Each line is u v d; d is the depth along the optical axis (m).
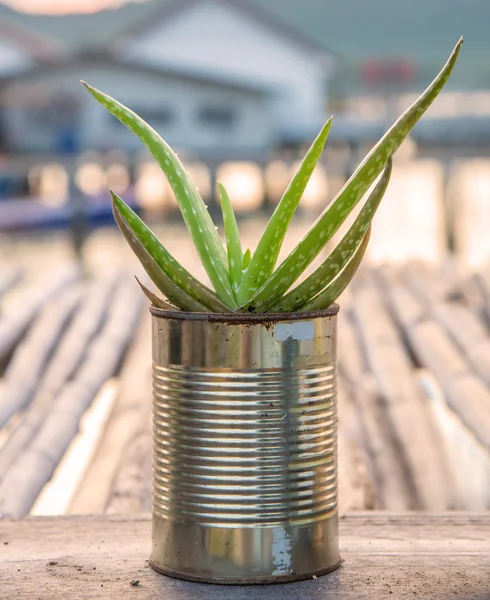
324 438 0.69
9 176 7.92
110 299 2.09
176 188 0.71
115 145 11.41
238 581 0.68
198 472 0.68
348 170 5.80
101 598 0.67
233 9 13.66
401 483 1.03
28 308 1.92
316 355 0.68
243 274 0.71
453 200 5.51
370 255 4.70
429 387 1.59
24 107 11.23
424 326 1.72
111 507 0.92
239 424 0.67
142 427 1.16
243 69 13.82
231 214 0.73
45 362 1.58
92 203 6.73
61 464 1.16
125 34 13.82
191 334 0.68
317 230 0.68
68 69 11.45
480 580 0.69
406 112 0.67
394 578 0.69
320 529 0.69
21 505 0.93
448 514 0.79
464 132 9.76
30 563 0.71
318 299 0.70
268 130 12.09
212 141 11.87
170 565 0.69
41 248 5.95
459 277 2.26
